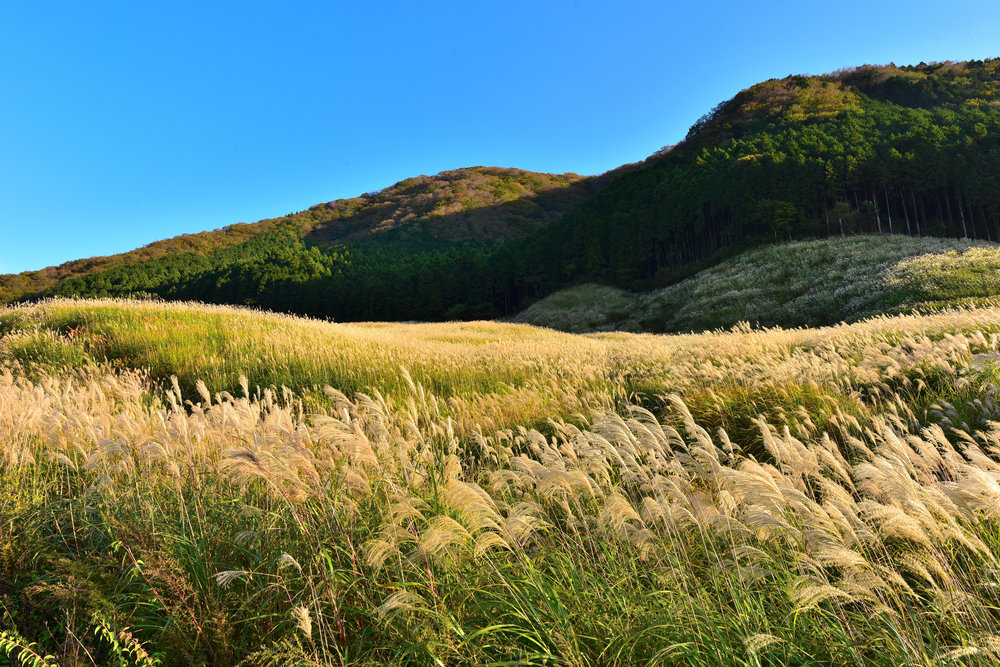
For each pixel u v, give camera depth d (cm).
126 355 1300
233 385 1120
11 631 236
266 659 228
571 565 286
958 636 222
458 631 236
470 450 601
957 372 675
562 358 1309
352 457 365
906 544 287
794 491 257
